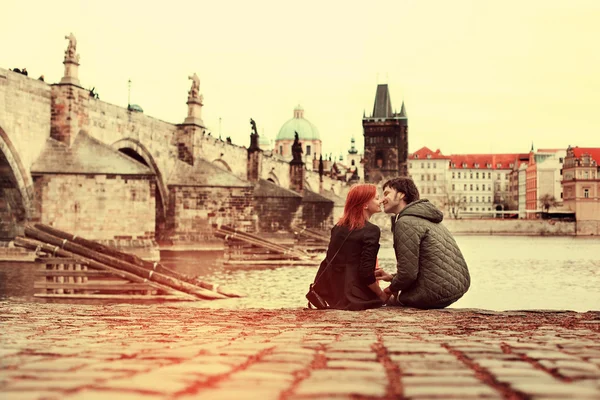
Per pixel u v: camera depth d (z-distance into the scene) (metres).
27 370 5.29
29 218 59.44
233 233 66.44
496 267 57.25
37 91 60.25
